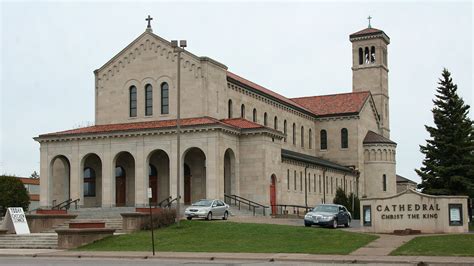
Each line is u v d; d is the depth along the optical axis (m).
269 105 82.81
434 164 65.31
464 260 30.05
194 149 65.31
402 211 44.25
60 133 68.38
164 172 67.62
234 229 44.72
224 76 70.50
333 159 97.00
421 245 35.41
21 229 49.91
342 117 96.94
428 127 66.56
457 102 66.00
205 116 66.19
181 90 67.50
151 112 68.94
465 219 44.00
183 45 49.88
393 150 96.94
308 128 96.00
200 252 36.72
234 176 64.31
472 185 63.06
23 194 82.62
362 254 33.38
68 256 37.22
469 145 64.88
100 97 71.62
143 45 69.94
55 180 71.06
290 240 39.97
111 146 65.88
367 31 109.31
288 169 75.25
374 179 95.62
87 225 44.38
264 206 63.09
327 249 36.00
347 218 52.38
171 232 45.12
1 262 33.06
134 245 40.97
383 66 109.31
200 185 66.12
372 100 103.56
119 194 69.31
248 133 65.06
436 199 43.94
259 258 32.84
